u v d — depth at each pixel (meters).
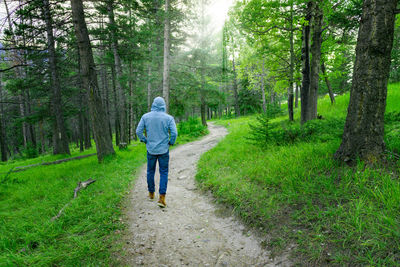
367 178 2.73
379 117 3.06
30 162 13.16
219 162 5.64
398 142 3.41
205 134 15.87
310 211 2.45
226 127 19.72
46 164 10.55
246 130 11.47
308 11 8.14
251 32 10.05
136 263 2.00
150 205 3.47
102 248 2.19
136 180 5.06
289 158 4.10
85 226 2.69
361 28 3.13
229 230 2.59
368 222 2.01
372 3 2.97
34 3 7.86
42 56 11.11
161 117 3.40
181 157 7.89
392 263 1.54
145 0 11.10
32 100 18.47
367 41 3.04
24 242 2.43
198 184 4.49
